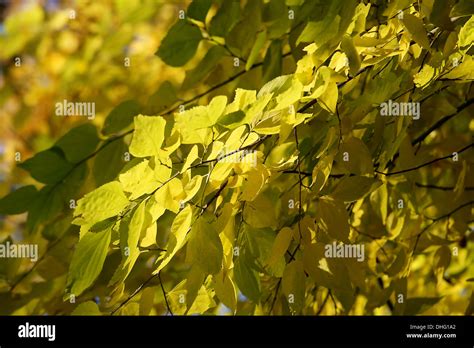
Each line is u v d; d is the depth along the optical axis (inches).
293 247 61.1
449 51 52.7
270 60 70.1
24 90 125.5
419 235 67.8
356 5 58.0
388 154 54.6
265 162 64.2
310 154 59.1
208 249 47.1
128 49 112.6
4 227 112.8
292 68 71.9
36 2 127.6
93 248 48.3
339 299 61.4
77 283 48.1
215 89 73.0
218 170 48.1
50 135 128.6
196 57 107.3
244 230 54.2
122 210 47.2
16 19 108.3
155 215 47.4
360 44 52.9
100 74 103.3
